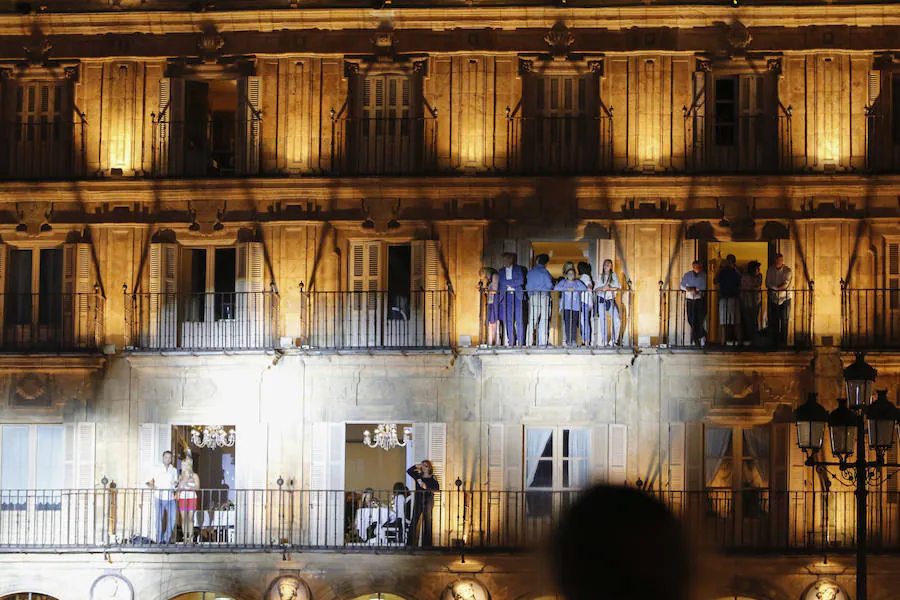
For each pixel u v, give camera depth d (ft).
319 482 131.85
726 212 131.03
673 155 131.75
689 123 131.85
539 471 131.44
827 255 130.72
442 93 133.18
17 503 133.39
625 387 130.62
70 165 135.54
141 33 135.64
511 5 132.16
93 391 134.21
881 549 126.72
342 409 132.05
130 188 134.00
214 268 135.13
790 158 131.13
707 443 130.93
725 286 130.41
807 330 130.21
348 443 137.59
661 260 131.54
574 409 130.52
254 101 134.21
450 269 132.36
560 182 131.23
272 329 132.26
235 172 134.00
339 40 134.31
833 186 130.41
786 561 127.85
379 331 132.26
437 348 128.57
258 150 134.00
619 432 130.41
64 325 133.90
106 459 133.80
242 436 132.57
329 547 128.47
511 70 132.87
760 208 131.13
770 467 130.52
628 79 132.36
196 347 132.67
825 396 129.39
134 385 133.90
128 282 134.72
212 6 134.31
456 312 132.26
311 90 134.00
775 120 131.44
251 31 134.82
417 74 133.18
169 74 135.44
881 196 130.93
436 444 131.13
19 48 136.46
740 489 129.29
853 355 128.57
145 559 130.62
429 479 128.88
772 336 130.62
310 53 133.90
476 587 128.36
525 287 130.93
